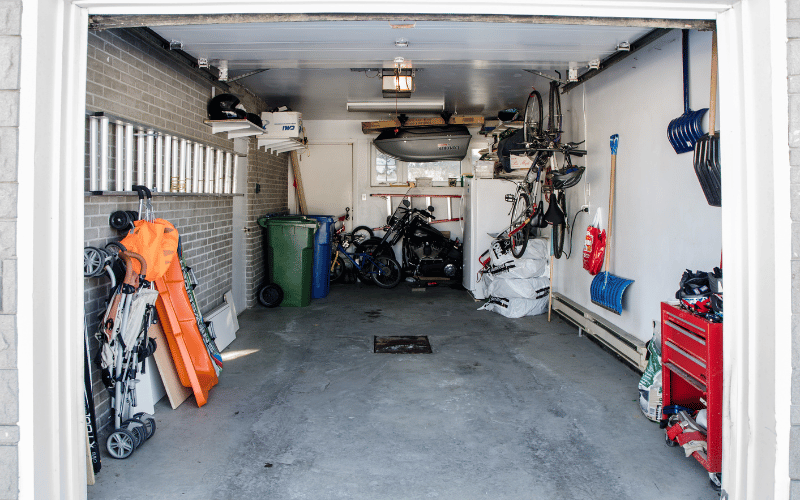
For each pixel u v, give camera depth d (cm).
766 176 167
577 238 525
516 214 659
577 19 187
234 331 488
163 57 363
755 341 174
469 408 327
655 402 303
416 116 760
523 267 579
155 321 298
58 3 162
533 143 477
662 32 313
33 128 156
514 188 662
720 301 236
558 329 521
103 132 275
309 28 308
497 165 677
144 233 273
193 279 372
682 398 291
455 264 775
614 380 377
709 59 297
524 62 393
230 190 500
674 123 319
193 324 345
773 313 167
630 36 331
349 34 319
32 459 161
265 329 517
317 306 625
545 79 536
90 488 233
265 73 510
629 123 406
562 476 247
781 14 162
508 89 593
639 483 241
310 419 310
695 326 247
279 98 643
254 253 615
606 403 334
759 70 167
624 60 413
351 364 412
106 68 286
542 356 434
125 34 308
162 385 339
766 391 171
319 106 697
